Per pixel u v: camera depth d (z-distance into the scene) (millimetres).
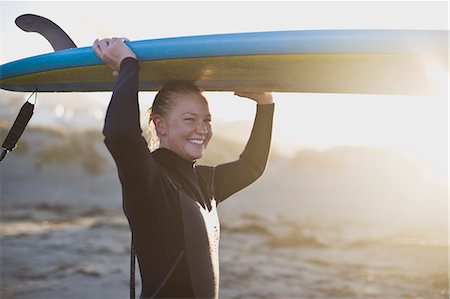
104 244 10750
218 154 34094
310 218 17125
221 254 10617
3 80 3264
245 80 2928
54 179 23625
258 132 3299
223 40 2666
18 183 22062
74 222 13672
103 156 27422
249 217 16734
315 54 2586
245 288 8164
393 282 8773
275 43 2605
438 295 8062
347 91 3021
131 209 2555
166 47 2725
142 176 2473
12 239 10867
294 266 9734
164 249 2576
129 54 2639
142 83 2994
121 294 7434
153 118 2812
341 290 8234
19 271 8273
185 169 2760
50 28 3158
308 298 7715
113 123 2436
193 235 2613
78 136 28781
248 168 3256
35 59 3086
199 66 2758
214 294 2701
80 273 8328
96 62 2883
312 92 3145
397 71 2625
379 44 2500
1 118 34375
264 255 10641
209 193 2947
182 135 2736
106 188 22906
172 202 2592
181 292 2582
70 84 3172
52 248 10164
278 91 3164
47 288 7465
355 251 11344
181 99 2754
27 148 27031
